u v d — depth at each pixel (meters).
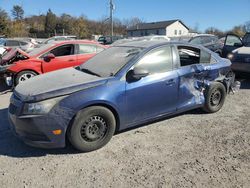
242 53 8.70
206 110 5.75
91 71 4.83
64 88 4.04
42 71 8.27
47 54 8.45
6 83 8.34
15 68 8.05
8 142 4.57
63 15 82.00
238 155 4.10
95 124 4.18
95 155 4.13
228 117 5.64
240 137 4.70
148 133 4.86
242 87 8.31
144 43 5.16
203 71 5.43
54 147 3.99
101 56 5.32
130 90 4.42
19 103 4.00
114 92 4.26
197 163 3.88
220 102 5.94
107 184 3.43
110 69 4.62
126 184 3.43
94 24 79.06
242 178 3.53
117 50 5.24
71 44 8.65
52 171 3.72
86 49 8.80
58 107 3.90
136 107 4.55
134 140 4.59
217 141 4.55
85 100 4.00
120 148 4.32
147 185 3.40
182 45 5.25
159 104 4.84
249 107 6.30
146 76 4.62
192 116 5.68
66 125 3.95
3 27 62.66
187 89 5.20
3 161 3.98
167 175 3.61
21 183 3.46
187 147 4.35
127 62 4.57
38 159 4.03
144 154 4.14
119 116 4.39
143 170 3.72
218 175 3.60
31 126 3.88
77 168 3.79
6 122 5.45
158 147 4.36
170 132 4.90
